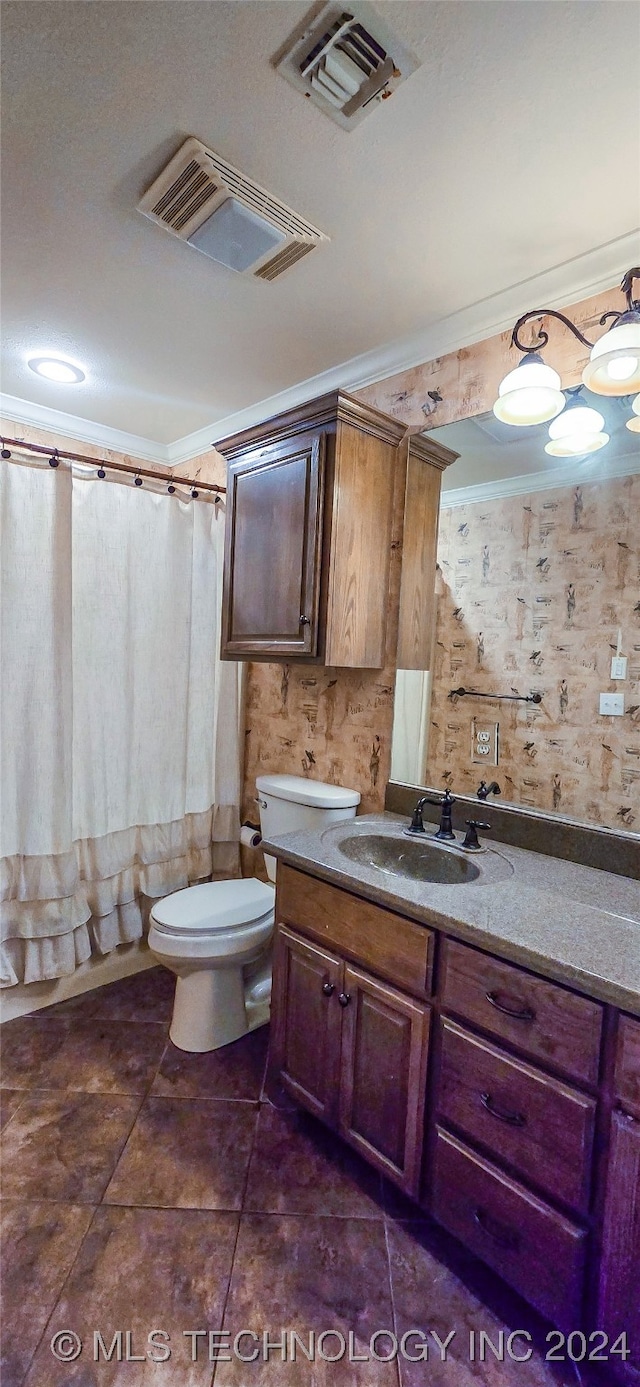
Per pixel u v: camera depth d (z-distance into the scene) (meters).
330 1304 1.20
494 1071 1.15
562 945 1.08
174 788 2.49
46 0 0.89
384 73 0.99
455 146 1.13
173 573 2.43
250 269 1.51
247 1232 1.34
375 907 1.38
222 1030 1.99
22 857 2.06
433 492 1.84
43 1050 1.94
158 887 2.47
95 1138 1.59
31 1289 1.20
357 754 2.11
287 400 2.28
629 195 1.24
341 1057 1.46
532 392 1.32
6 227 1.37
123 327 1.81
